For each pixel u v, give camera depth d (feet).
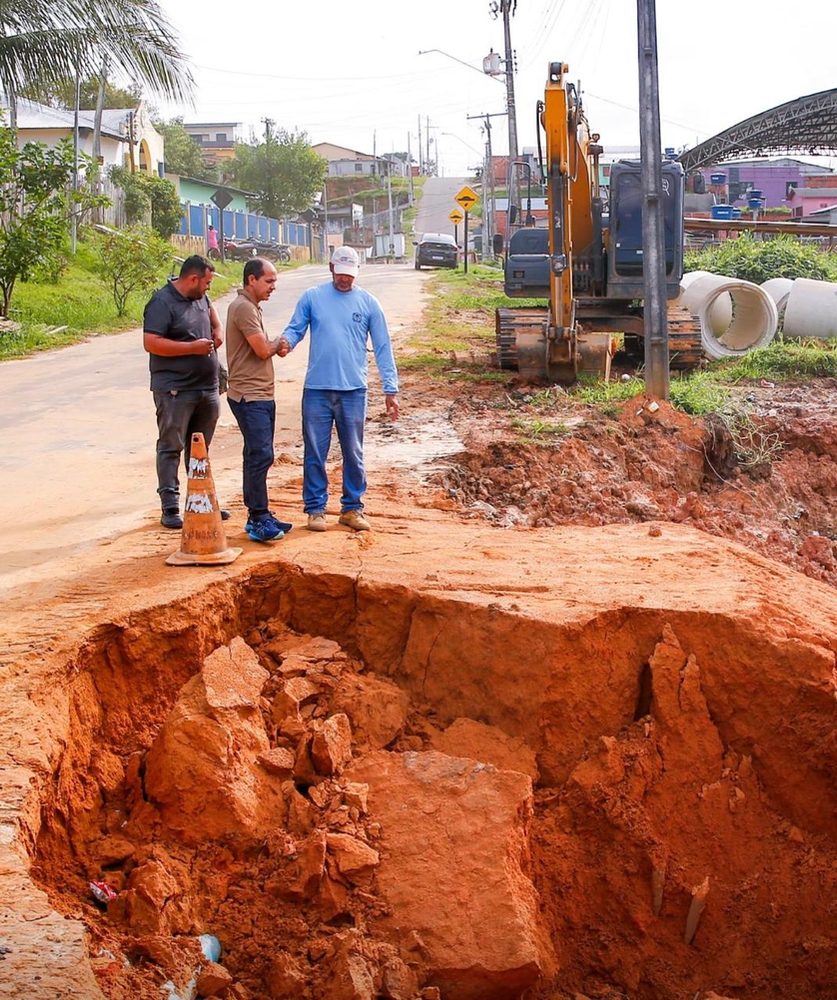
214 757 17.04
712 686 19.75
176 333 25.72
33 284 90.53
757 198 191.21
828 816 19.62
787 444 46.98
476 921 15.92
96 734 17.90
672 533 27.45
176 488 26.76
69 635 18.13
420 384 53.21
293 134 244.63
